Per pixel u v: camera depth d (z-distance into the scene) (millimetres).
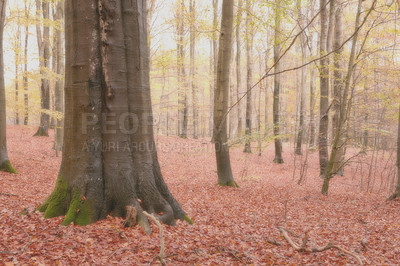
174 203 5449
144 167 5043
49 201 4840
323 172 14188
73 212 4504
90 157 4676
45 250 3609
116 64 4719
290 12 10938
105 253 3732
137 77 4949
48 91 18250
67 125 4805
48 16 16516
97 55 4660
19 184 7840
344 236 5859
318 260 4418
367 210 8281
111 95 4707
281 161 17719
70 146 4770
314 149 15156
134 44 4883
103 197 4727
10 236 3889
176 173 13281
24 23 11906
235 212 7359
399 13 6926
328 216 7582
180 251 4094
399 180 9305
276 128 12203
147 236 4371
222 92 10562
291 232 5832
